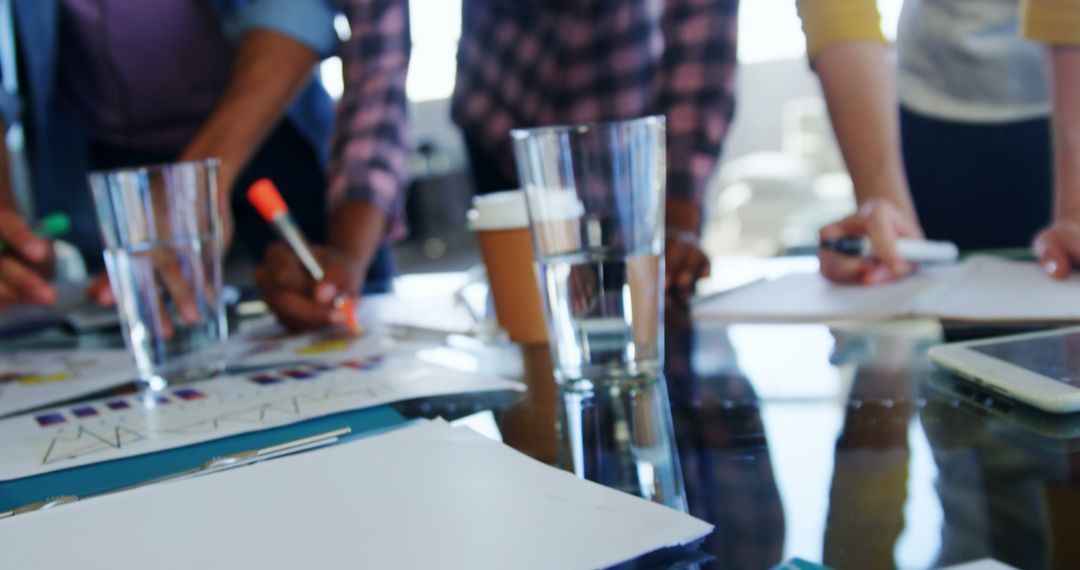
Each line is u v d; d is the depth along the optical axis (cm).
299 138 153
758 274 99
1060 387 44
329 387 58
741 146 609
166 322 66
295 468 40
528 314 72
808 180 505
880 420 44
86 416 56
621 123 53
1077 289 70
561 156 54
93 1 141
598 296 55
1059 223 80
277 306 86
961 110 144
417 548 31
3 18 139
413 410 52
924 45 144
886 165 100
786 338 66
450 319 84
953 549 29
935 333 63
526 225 71
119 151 154
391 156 112
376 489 37
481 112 145
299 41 117
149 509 37
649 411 49
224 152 112
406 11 119
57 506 38
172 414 55
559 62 138
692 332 71
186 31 145
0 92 132
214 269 69
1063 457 37
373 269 150
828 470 37
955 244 152
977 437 40
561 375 56
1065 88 83
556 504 34
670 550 30
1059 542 29
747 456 40
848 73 99
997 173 146
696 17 105
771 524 32
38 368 77
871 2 97
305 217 158
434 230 628
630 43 132
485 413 51
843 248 84
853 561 28
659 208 56
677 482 38
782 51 591
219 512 36
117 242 65
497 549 30
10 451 49
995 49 136
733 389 53
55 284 127
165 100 149
